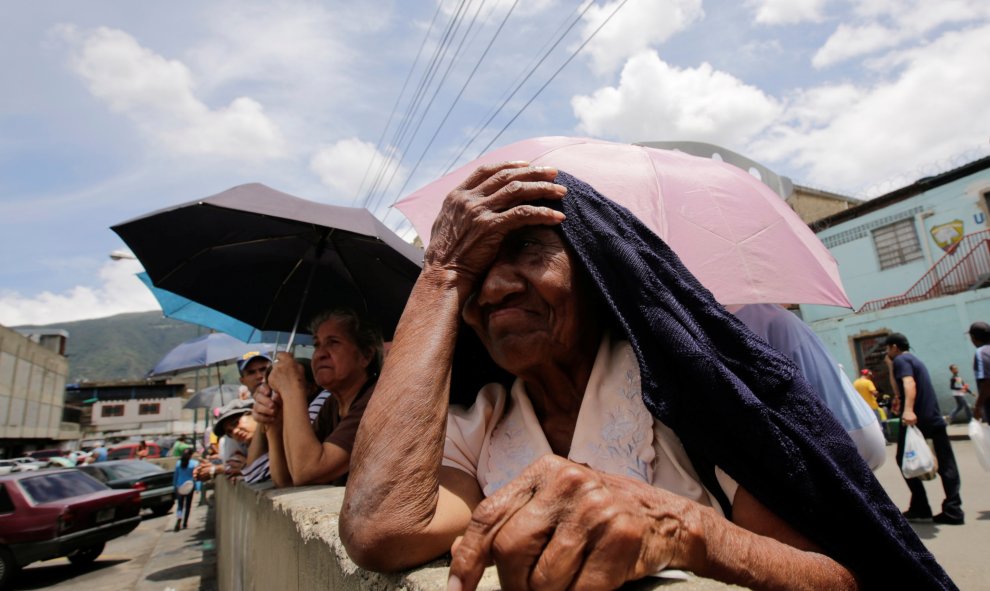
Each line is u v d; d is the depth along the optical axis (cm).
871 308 1923
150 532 1412
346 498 95
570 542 61
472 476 116
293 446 234
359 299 379
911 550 93
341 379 276
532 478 68
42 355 4059
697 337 96
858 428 197
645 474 100
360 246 341
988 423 537
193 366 819
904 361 556
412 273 349
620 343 113
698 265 204
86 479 1134
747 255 207
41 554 944
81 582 941
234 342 858
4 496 970
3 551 923
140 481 1612
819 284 212
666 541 66
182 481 1341
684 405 94
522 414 116
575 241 105
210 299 379
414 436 95
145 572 866
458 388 130
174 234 338
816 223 2097
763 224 218
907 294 1823
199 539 1159
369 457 95
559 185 108
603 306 112
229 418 420
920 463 531
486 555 65
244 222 335
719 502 100
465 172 271
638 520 63
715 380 91
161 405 5753
